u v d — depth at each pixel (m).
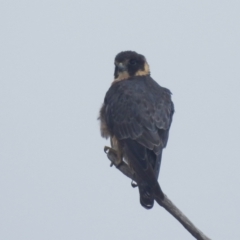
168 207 8.95
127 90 12.07
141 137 11.34
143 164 10.80
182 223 8.89
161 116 11.65
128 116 11.66
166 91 12.48
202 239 8.78
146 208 10.09
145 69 13.26
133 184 11.83
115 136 11.87
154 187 9.71
